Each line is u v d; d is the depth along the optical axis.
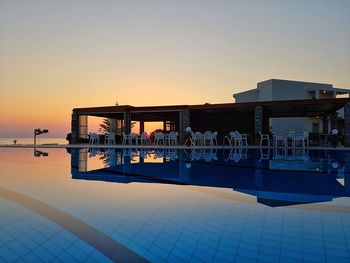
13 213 3.31
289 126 25.95
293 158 10.55
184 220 3.05
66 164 8.44
